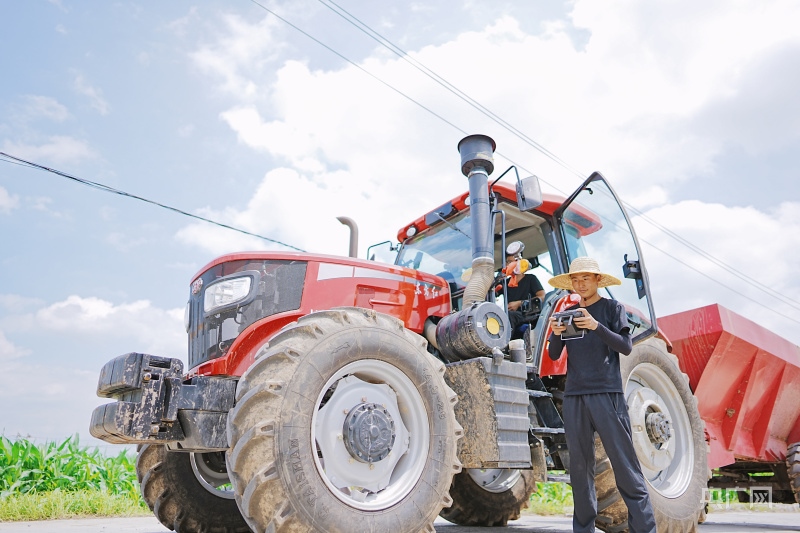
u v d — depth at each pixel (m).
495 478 5.59
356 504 2.92
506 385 3.66
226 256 3.74
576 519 3.35
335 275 3.87
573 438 3.38
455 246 5.11
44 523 5.61
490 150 4.38
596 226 4.71
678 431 4.77
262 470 2.69
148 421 2.88
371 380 3.35
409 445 3.28
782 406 6.64
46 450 7.65
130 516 6.52
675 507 4.34
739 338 6.01
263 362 2.97
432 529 3.14
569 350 3.48
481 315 3.75
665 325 6.37
